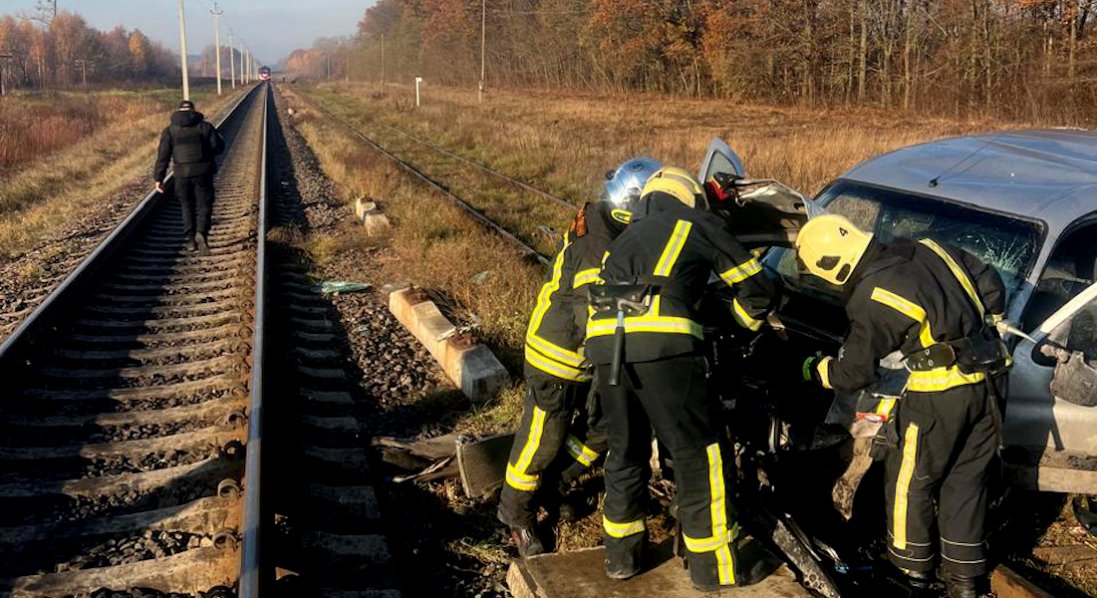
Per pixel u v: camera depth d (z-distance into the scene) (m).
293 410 5.24
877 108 41.78
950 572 3.45
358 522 4.09
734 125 30.45
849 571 3.61
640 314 3.05
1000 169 4.59
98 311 7.41
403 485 4.44
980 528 3.39
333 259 9.91
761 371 4.00
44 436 4.93
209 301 8.07
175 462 4.66
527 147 20.30
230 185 17.05
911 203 4.64
